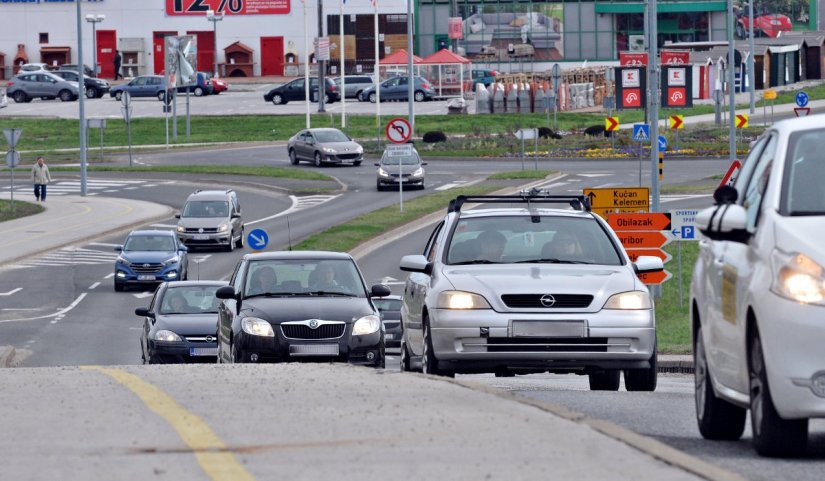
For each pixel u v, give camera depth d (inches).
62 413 1187.9
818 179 1144.2
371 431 1071.0
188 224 6555.1
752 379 1129.4
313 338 2522.1
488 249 1962.4
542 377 2837.1
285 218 7396.7
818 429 1358.3
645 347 1844.2
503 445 1000.9
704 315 1285.7
